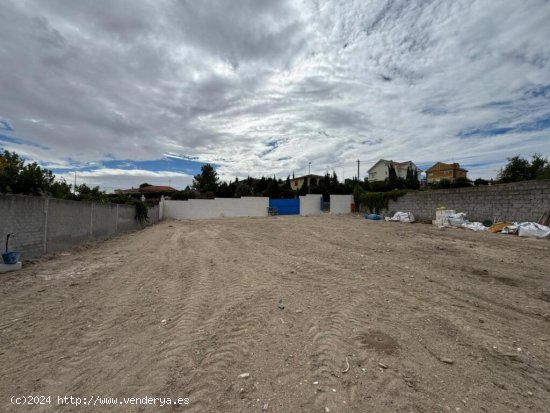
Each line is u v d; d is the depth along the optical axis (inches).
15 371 104.7
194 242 454.0
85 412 83.8
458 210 641.0
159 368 105.4
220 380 98.0
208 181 2287.2
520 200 506.6
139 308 166.6
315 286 201.3
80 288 207.0
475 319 145.3
